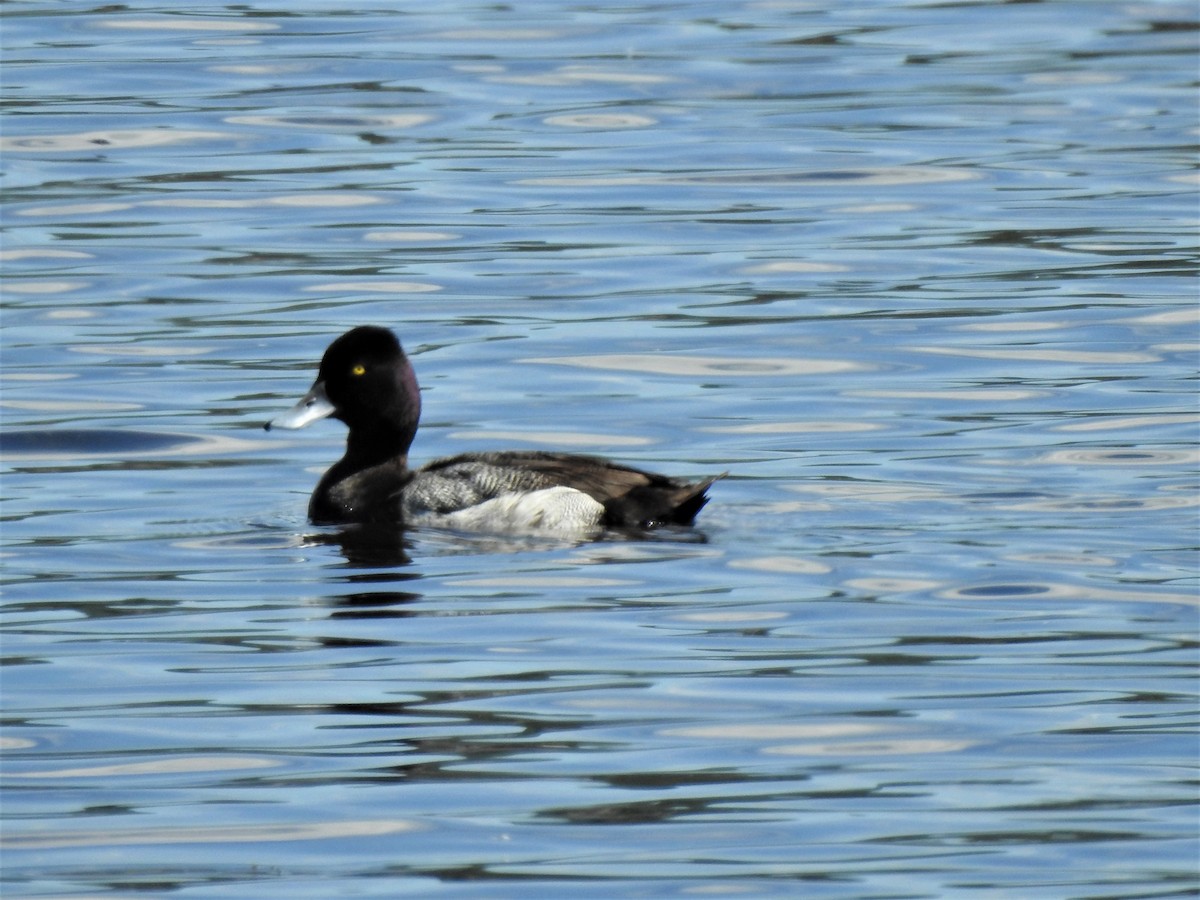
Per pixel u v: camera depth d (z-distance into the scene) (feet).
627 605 42.96
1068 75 107.76
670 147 94.58
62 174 89.40
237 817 32.78
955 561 45.47
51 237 80.28
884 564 45.39
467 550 47.09
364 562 46.37
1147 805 32.89
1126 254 77.20
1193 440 55.36
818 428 57.67
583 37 116.37
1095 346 66.03
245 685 38.60
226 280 74.74
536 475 48.80
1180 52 112.78
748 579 44.47
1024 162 91.50
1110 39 116.16
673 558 46.09
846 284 74.13
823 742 35.55
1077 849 31.32
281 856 31.35
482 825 32.35
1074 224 81.66
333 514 50.08
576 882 30.40
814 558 45.80
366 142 95.14
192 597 43.96
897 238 80.28
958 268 75.97
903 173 89.97
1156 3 126.31
